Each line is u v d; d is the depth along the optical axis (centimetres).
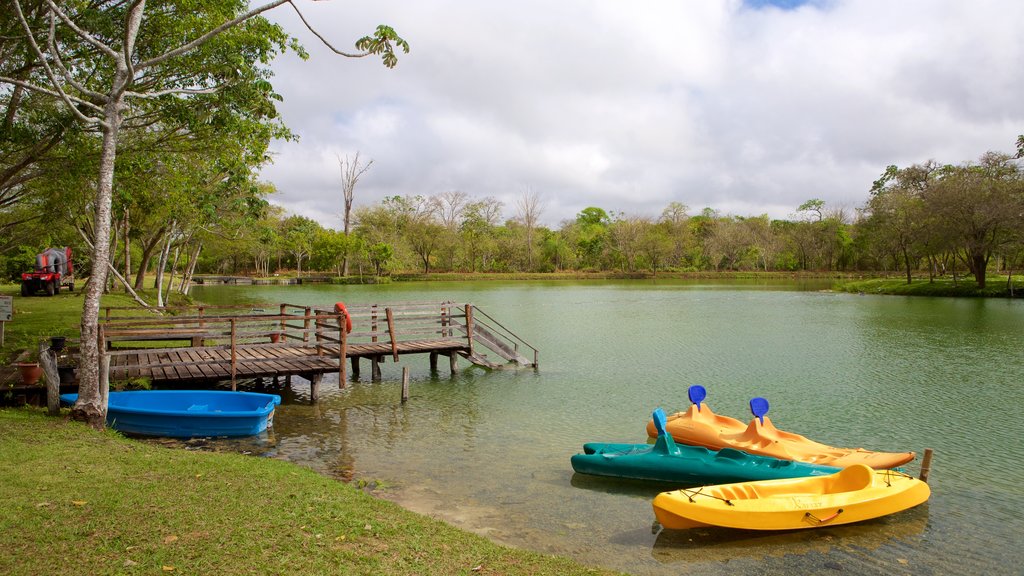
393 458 1065
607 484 945
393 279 8400
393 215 9388
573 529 779
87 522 585
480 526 780
